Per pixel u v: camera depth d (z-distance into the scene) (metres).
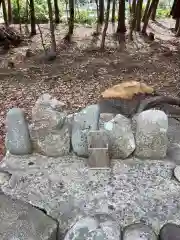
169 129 3.16
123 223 2.13
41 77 5.43
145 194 2.35
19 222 2.05
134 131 2.81
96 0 8.34
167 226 2.02
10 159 2.73
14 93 4.81
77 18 8.98
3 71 5.66
